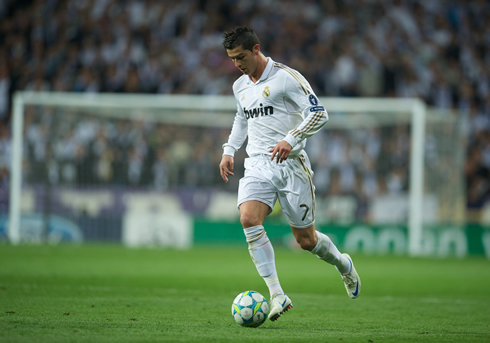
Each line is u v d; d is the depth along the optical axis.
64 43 69.25
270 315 13.88
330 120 58.12
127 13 71.31
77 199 54.25
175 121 57.06
